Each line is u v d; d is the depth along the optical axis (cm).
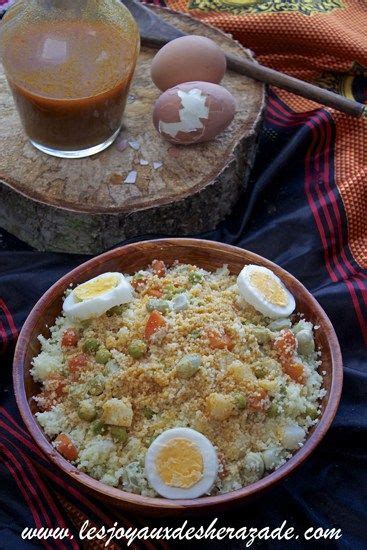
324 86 75
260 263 53
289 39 73
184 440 45
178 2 77
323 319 50
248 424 47
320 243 62
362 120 68
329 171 67
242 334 49
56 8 56
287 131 70
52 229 60
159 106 60
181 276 54
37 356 50
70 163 61
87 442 47
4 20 58
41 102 57
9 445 52
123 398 47
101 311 50
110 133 61
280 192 67
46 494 50
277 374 48
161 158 62
